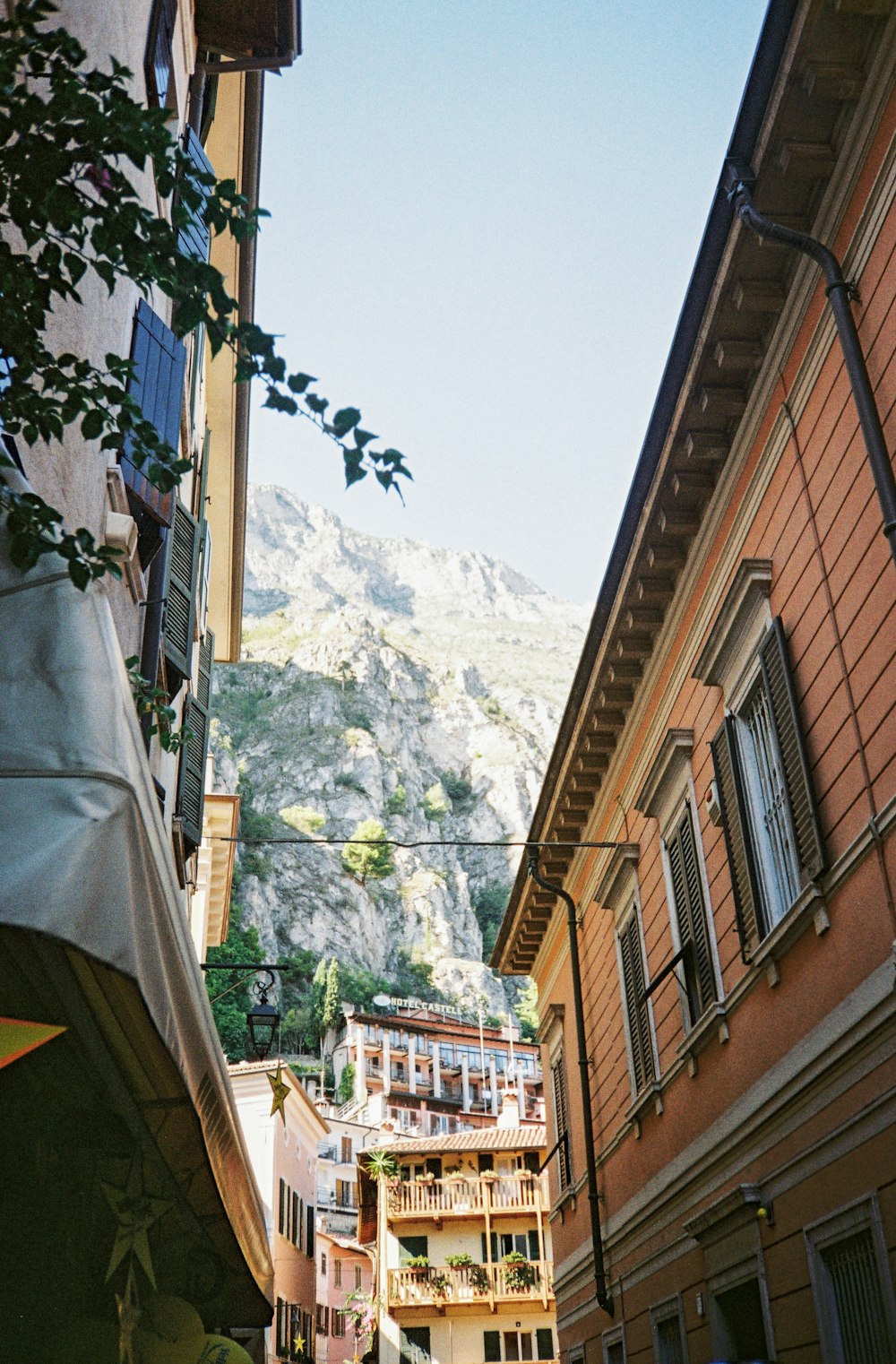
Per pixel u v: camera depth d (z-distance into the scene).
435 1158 41.28
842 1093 7.23
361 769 179.00
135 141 3.70
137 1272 6.20
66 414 3.86
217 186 3.88
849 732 7.31
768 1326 8.34
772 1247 8.28
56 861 2.92
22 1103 4.76
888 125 6.82
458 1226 39.62
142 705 6.66
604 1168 14.03
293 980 137.62
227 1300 9.38
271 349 3.69
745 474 9.27
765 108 7.36
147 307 9.09
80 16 6.62
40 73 3.71
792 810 8.13
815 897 7.61
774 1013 8.55
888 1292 6.45
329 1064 114.81
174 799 13.80
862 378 6.80
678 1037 11.03
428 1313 37.88
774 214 7.74
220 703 196.50
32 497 3.51
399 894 165.12
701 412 9.23
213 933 25.84
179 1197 6.25
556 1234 17.27
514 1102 49.41
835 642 7.54
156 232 3.73
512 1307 37.88
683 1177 10.55
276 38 12.93
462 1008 150.75
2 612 3.46
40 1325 4.99
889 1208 6.49
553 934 17.55
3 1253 4.86
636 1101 12.11
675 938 11.19
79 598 3.56
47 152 3.65
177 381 9.54
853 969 7.20
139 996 3.29
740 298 8.27
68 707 3.28
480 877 183.12
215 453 18.75
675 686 11.27
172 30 9.92
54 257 3.77
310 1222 39.75
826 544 7.72
